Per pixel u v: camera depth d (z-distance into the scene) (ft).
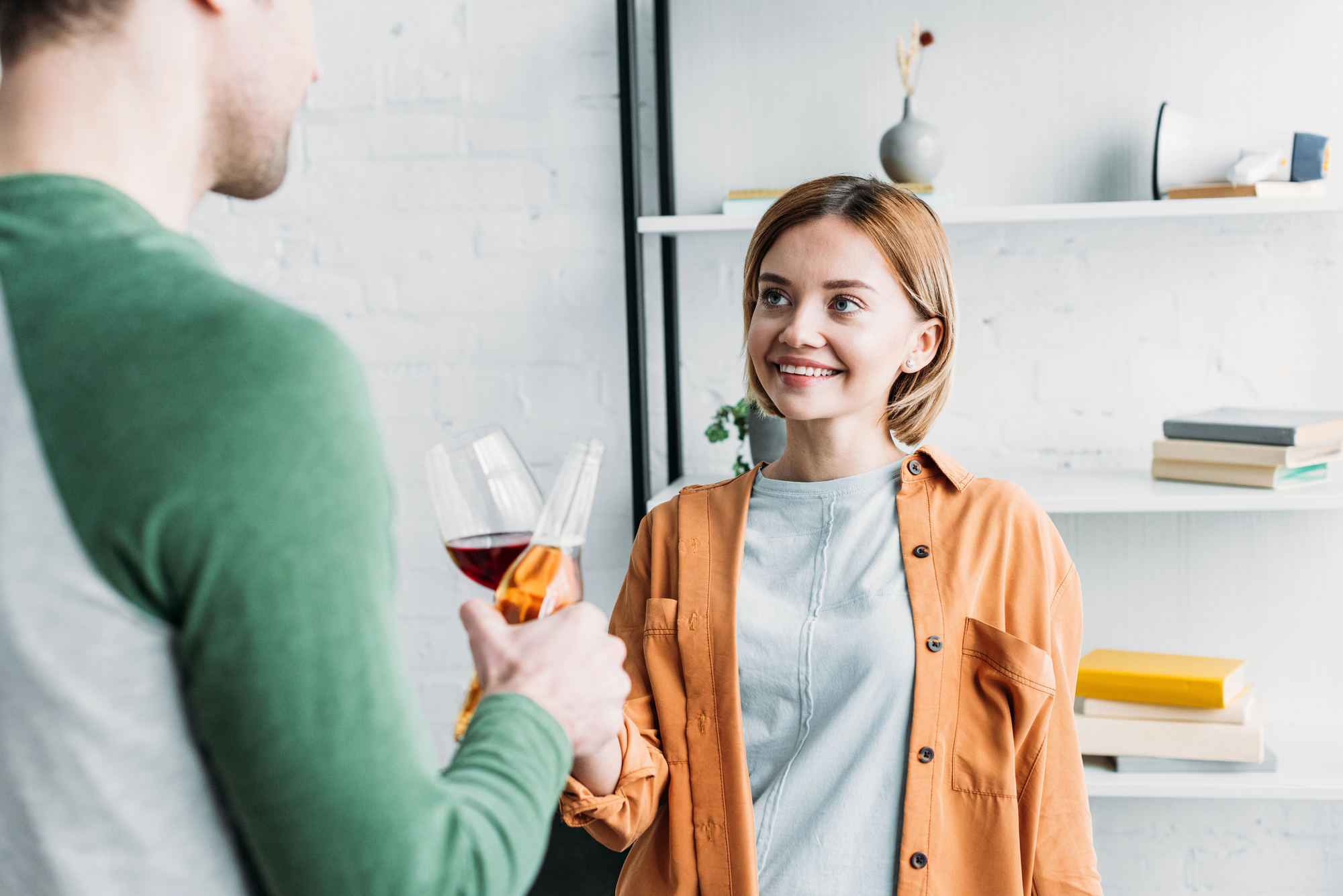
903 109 5.81
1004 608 3.35
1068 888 3.29
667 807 3.46
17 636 1.37
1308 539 6.02
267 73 1.77
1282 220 5.86
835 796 3.21
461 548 2.45
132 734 1.42
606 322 6.35
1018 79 5.90
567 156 6.29
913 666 3.26
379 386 6.51
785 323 3.48
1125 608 6.22
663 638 3.53
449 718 6.64
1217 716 5.04
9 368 1.41
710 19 6.06
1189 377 6.00
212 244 6.53
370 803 1.38
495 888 1.54
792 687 3.34
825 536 3.52
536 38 6.25
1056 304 6.07
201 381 1.38
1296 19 5.68
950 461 3.57
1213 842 6.31
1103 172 5.88
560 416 6.42
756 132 6.08
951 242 6.12
